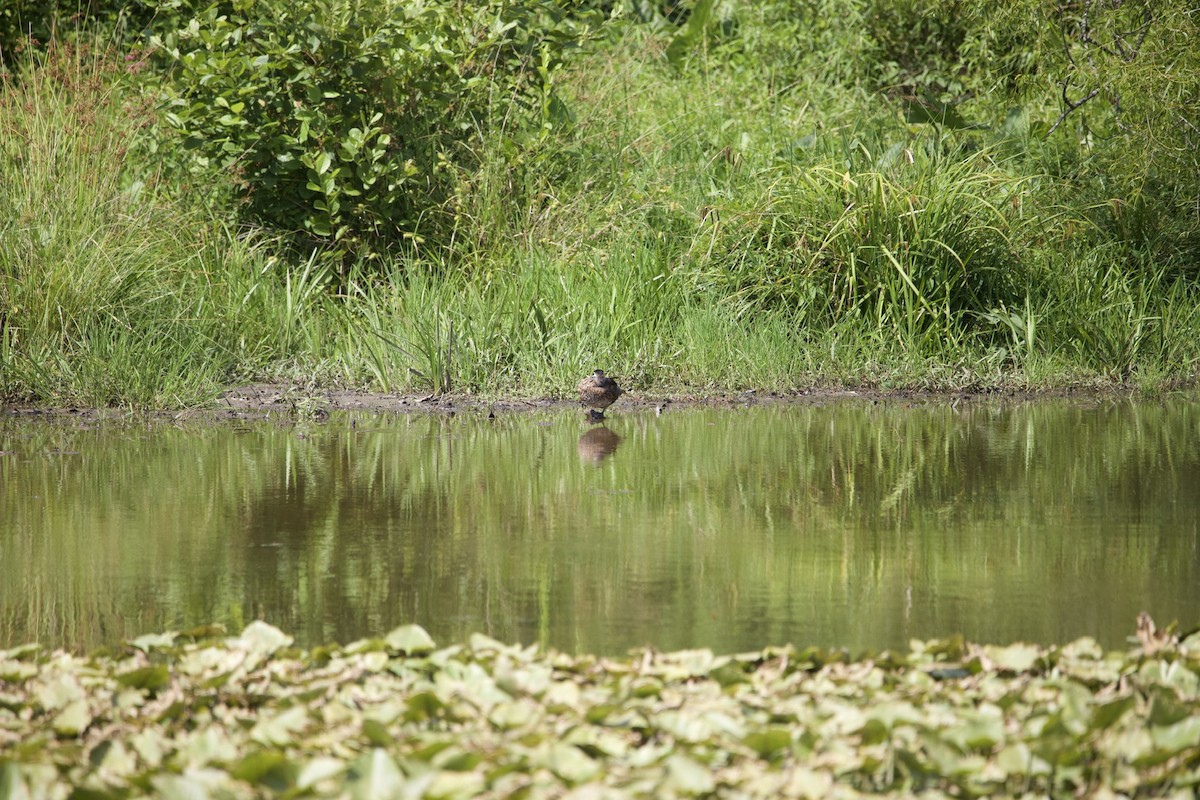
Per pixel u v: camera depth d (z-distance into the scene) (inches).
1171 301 1341.0
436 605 563.5
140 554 647.1
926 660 474.6
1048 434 1004.6
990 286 1338.6
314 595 578.6
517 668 462.6
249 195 1389.0
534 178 1427.2
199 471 853.8
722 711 423.2
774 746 396.2
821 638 518.9
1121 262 1395.2
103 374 1119.0
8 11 1621.6
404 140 1391.5
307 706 427.8
